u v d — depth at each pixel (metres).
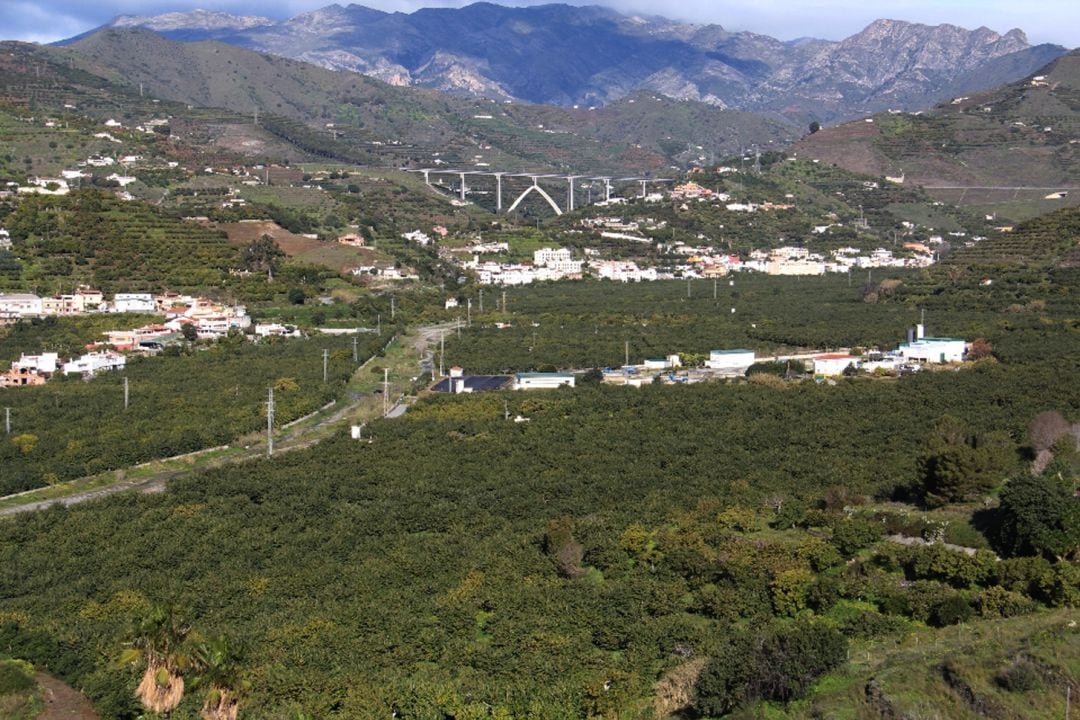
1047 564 122.19
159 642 94.81
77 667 106.75
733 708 101.25
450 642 112.75
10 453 187.00
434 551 137.12
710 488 161.75
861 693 99.50
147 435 199.12
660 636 113.00
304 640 111.38
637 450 184.75
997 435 180.38
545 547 136.25
